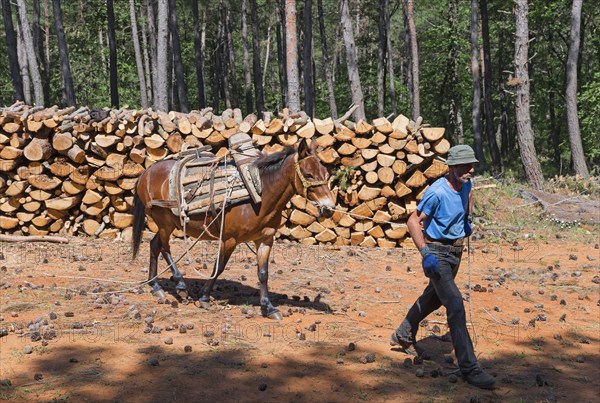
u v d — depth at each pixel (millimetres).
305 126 11234
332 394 5180
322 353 6133
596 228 13617
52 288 8336
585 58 39969
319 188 6660
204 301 7605
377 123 11211
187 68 53094
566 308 8242
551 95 36656
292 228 11812
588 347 6801
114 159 11492
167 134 11453
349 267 10203
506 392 5422
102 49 40781
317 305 7938
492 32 35781
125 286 8617
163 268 9711
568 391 5535
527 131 18266
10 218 11742
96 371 5516
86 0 41531
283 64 42656
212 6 48938
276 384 5336
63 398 4934
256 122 11398
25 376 5398
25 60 27922
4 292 8117
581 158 21344
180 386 5219
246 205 7113
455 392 5340
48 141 11508
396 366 5891
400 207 11484
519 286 9281
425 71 41219
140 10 44062
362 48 46844
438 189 5500
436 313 7836
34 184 11484
